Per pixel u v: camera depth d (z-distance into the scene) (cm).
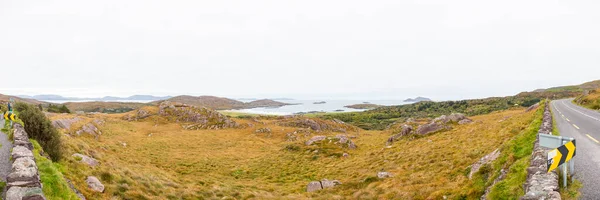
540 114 3222
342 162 4303
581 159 1359
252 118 13238
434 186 1831
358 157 4459
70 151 2289
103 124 7619
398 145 4584
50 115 6281
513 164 1369
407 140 4791
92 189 1628
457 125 5031
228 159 5153
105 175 1991
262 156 5512
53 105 10175
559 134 2034
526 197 919
